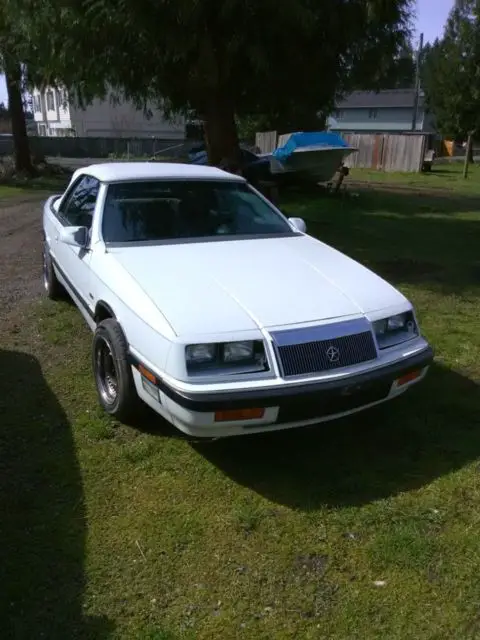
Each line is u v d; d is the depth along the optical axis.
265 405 3.28
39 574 2.83
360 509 3.31
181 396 3.25
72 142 45.06
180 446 3.90
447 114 27.00
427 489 3.49
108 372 4.19
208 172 5.45
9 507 3.28
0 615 2.59
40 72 10.04
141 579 2.82
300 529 3.15
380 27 9.00
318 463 3.74
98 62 8.20
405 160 28.69
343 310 3.67
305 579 2.83
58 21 7.70
